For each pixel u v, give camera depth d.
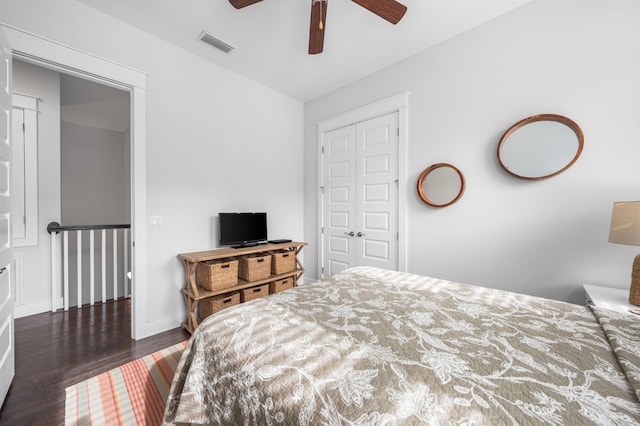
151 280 2.27
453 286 1.49
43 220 2.71
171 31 2.24
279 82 3.15
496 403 0.57
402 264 2.69
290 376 0.69
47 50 1.77
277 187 3.40
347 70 2.89
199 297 2.21
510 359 0.75
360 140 3.07
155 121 2.29
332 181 3.40
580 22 1.78
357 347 0.82
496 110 2.11
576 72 1.80
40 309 2.67
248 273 2.61
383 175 2.87
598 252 1.73
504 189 2.08
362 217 3.07
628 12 1.64
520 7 2.00
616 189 1.68
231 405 0.78
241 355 0.82
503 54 2.08
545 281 1.92
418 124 2.57
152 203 2.28
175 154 2.42
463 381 0.65
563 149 1.83
